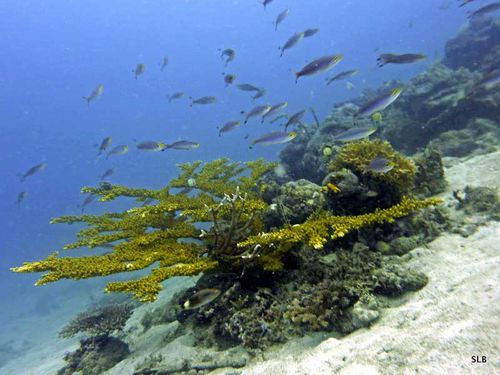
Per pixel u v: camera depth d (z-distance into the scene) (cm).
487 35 473
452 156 265
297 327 126
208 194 210
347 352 99
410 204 136
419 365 81
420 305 108
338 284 124
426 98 367
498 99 285
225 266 146
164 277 121
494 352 74
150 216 184
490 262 117
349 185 154
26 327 464
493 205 158
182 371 131
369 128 160
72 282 652
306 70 172
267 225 165
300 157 355
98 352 178
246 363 121
